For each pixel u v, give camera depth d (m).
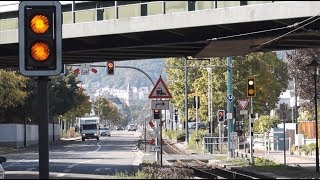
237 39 26.83
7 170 28.89
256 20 24.28
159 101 27.38
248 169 29.47
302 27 24.70
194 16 25.44
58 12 12.62
